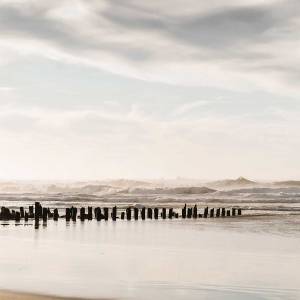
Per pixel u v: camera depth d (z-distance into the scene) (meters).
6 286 19.30
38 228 49.31
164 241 37.44
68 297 17.56
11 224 53.97
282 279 21.47
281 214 78.81
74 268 24.06
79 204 114.94
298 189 146.62
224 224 57.09
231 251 31.09
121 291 18.84
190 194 152.25
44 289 18.84
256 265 25.41
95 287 19.47
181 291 19.03
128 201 131.75
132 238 39.72
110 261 26.59
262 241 37.19
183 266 25.00
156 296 18.17
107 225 54.81
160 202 127.56
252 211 88.75
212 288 19.62
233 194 146.62
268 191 145.88
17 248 32.47
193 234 43.66
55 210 58.56
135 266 24.86
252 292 18.98
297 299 18.03
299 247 33.09
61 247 33.09
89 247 33.25
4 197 147.12
